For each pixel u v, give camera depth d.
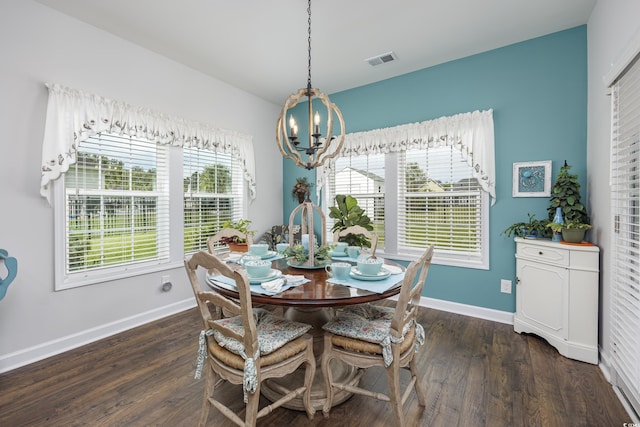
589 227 2.18
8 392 1.79
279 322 1.66
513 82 2.75
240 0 2.15
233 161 3.77
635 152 1.61
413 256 3.35
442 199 3.19
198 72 3.29
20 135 2.11
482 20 2.39
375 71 3.29
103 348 2.35
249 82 3.59
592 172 2.29
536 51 2.64
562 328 2.20
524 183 2.70
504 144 2.80
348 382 1.83
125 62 2.67
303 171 4.30
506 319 2.81
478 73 2.92
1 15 2.02
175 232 3.12
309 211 2.00
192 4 2.19
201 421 1.49
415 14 2.31
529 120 2.68
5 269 2.06
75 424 1.54
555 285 2.25
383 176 3.57
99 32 2.50
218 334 1.50
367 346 1.49
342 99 3.82
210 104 3.42
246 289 1.24
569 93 2.51
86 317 2.45
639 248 1.54
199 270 3.36
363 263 1.71
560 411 1.62
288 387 1.80
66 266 2.37
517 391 1.79
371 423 1.56
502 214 2.82
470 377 1.94
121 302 2.68
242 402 1.74
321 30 2.53
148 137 2.79
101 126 2.46
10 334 2.08
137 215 2.84
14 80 2.07
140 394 1.79
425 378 1.94
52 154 2.21
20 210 2.12
